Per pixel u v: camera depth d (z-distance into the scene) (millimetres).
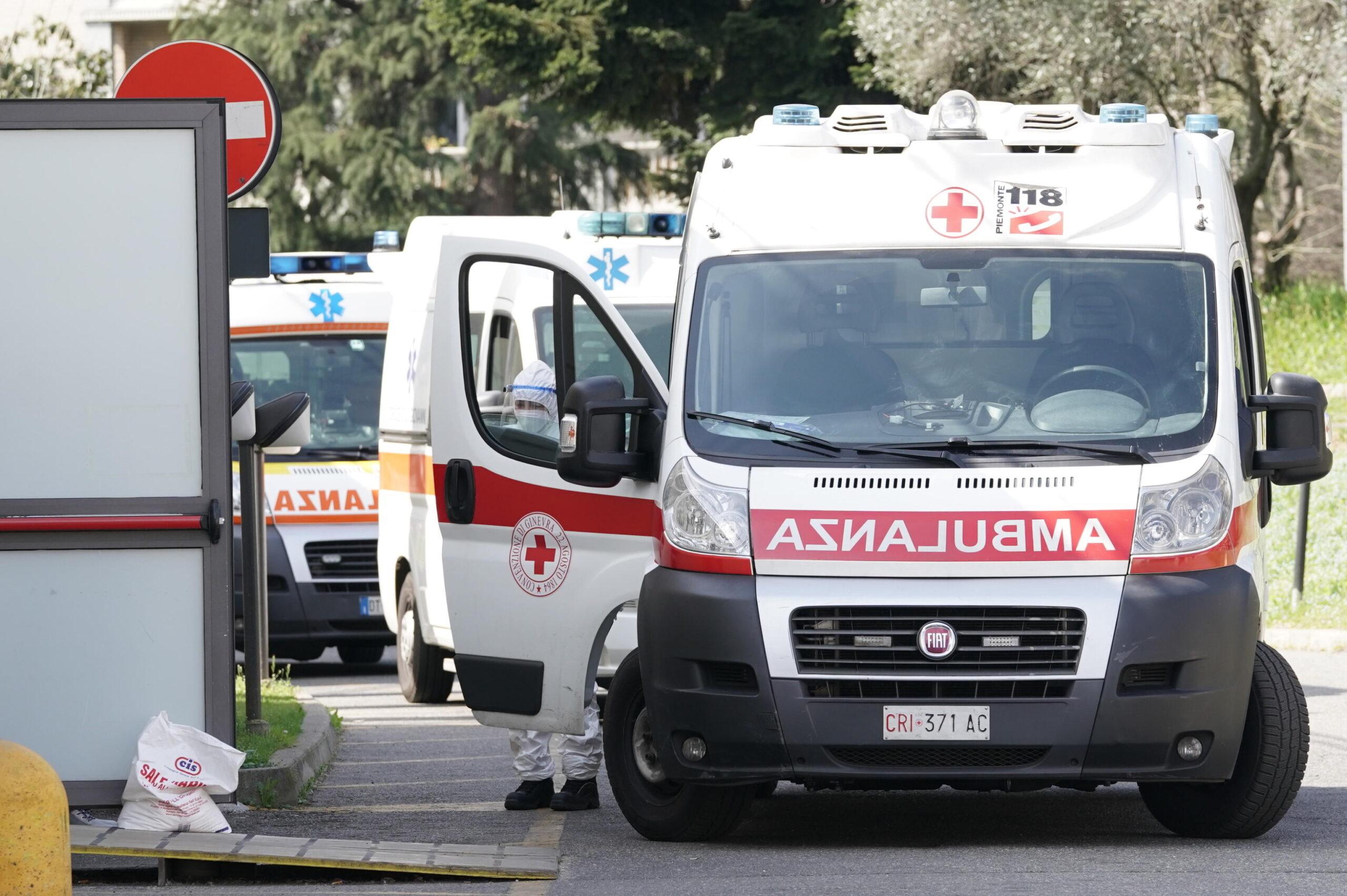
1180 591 22203
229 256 26078
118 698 23422
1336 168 123688
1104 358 23875
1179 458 22969
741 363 24219
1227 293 24328
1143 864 21594
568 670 25625
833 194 25078
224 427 23406
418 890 21094
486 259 26906
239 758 23328
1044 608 22141
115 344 23297
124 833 22328
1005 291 24375
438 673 41000
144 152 23250
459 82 153125
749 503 22906
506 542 26234
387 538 41438
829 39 105000
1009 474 22750
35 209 23172
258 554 40812
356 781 30719
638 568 25062
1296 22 85312
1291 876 20734
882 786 23031
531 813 27219
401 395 40469
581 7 108062
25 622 23328
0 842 17109
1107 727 22016
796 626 22391
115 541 23328
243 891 21172
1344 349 88750
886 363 24016
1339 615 48906
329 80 153750
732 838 24672
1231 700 22266
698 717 22625
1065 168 24984
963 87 92812
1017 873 21062
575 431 24562
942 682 22156
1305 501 49938
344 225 154500
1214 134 27016
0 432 23219
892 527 22516
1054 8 86312
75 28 184875
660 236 39938
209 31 159750
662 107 113250
